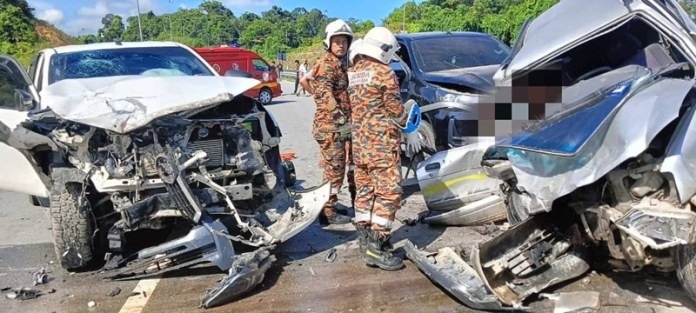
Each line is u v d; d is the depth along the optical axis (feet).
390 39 13.65
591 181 9.95
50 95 14.40
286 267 14.51
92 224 13.92
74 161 13.57
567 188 10.27
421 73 23.58
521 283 11.89
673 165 9.68
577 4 12.05
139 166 13.32
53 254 16.14
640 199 10.28
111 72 18.43
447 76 22.26
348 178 17.97
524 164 11.14
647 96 10.11
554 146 10.61
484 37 27.09
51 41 158.40
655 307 11.24
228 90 14.46
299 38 241.55
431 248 15.26
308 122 43.98
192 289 13.32
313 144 33.06
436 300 12.27
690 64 10.71
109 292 13.33
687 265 10.28
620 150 9.70
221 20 265.54
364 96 13.66
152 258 13.32
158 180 13.46
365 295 12.67
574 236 12.08
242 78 16.08
